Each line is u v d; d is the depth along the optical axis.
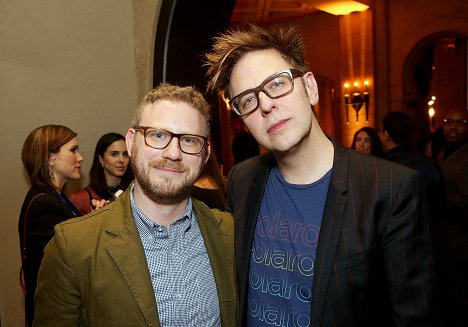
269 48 1.10
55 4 2.39
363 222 0.99
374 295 1.00
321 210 1.08
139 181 1.15
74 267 1.09
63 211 1.82
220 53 1.14
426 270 0.97
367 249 0.98
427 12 6.78
